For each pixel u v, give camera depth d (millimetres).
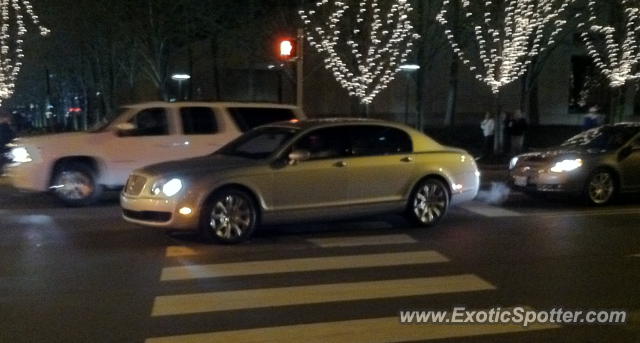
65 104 62156
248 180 11219
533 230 12641
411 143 12703
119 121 15586
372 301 8312
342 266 9922
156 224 11070
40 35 34531
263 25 31031
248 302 8242
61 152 15125
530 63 30328
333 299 8367
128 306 8109
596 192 15406
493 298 8461
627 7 28766
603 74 32219
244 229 11273
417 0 29531
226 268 9805
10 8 33125
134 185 11375
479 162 26047
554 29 30234
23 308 8047
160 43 31391
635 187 15703
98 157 15289
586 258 10484
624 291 8773
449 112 34750
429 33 31000
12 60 38312
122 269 9758
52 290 8750
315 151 11820
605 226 13055
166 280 9188
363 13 28828
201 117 15898
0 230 12578
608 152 15484
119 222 13367
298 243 11422
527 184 15766
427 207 12742
